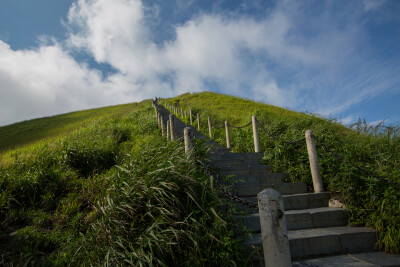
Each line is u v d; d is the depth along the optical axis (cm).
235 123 1427
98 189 472
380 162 465
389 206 348
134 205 327
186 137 446
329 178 476
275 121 890
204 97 2991
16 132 2391
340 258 319
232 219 343
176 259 281
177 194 346
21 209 418
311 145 482
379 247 339
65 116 3234
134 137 903
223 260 279
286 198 444
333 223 397
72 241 345
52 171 529
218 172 517
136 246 291
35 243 338
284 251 183
